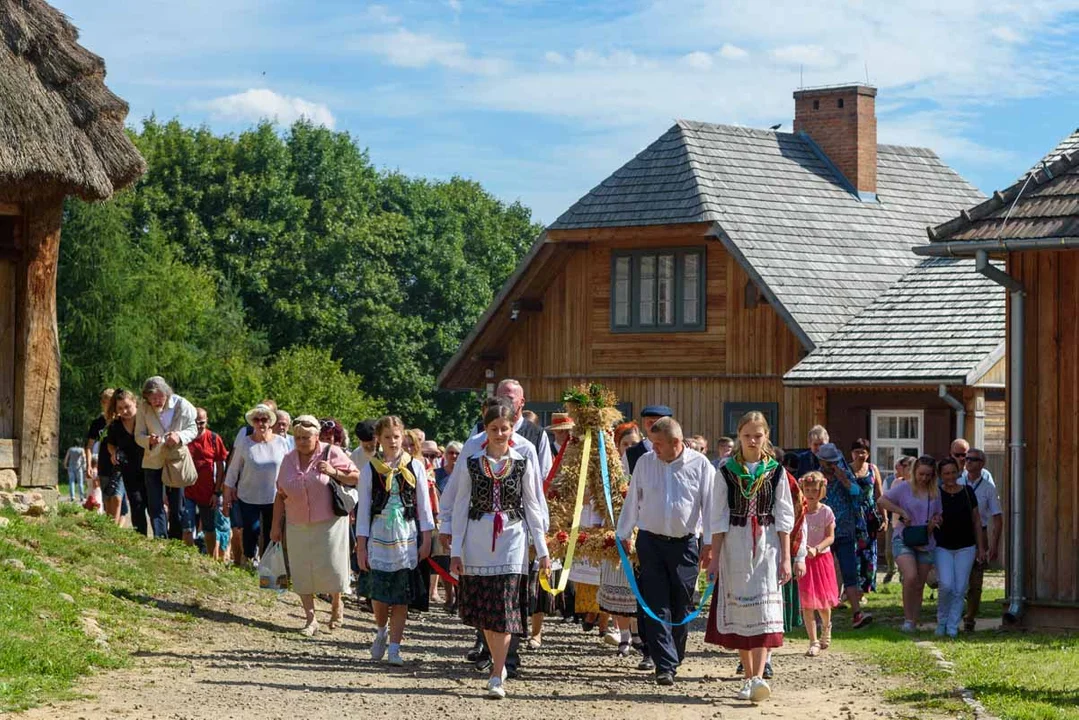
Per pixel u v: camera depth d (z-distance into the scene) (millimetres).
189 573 15164
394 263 66375
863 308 28625
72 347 53250
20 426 15359
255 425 16500
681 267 29797
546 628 15969
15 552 13242
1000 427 26453
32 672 10227
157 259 56031
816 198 31562
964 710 10070
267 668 11523
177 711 9430
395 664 12273
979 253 15641
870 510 17172
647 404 30000
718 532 10969
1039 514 15711
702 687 11453
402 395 62812
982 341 26000
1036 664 12445
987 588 20656
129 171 15047
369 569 12406
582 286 30859
